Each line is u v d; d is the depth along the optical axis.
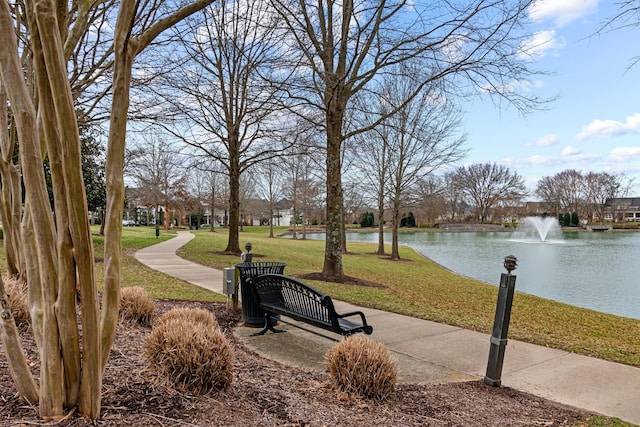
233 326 5.84
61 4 2.92
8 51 2.06
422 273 16.92
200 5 2.64
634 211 96.94
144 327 4.83
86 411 2.22
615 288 15.08
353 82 10.38
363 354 3.43
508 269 4.07
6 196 5.62
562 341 6.05
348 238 51.06
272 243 28.36
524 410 3.51
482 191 74.25
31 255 2.30
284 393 3.25
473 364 4.74
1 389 2.50
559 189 81.06
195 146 17.03
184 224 72.69
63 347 2.18
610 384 4.23
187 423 2.40
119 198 2.40
